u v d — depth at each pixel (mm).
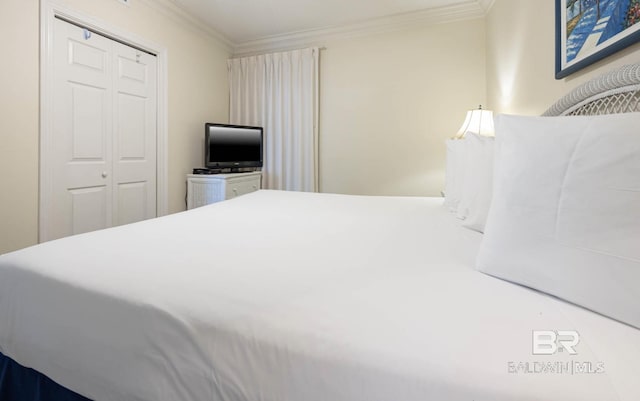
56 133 2125
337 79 3537
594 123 627
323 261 857
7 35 1853
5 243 1899
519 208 701
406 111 3285
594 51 1253
